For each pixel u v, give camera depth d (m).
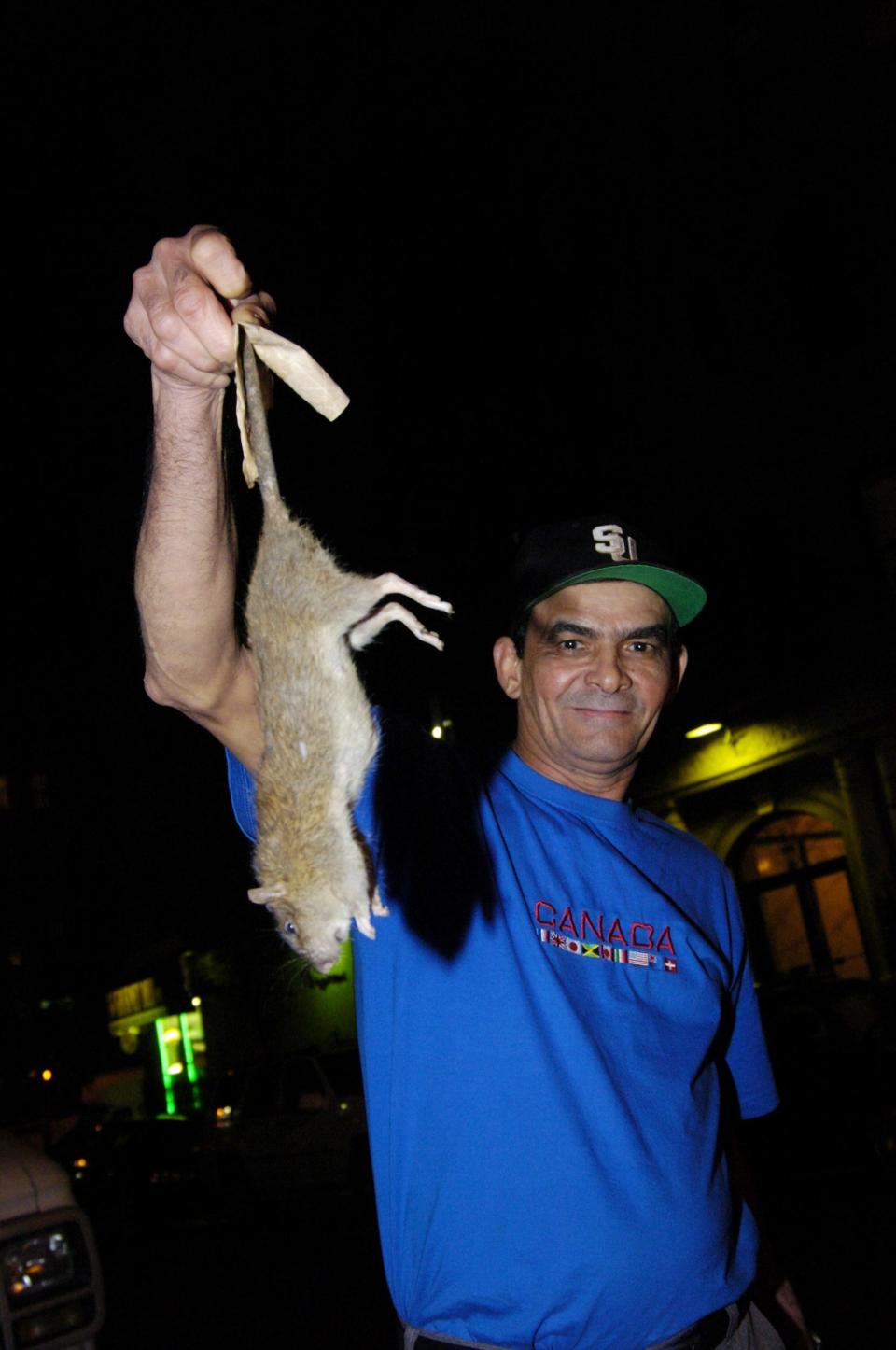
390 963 2.46
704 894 3.04
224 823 30.88
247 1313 9.99
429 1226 2.33
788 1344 2.86
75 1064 35.28
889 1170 9.99
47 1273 3.54
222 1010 32.00
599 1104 2.40
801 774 18.50
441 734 19.58
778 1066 11.44
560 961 2.56
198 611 1.98
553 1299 2.27
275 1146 16.31
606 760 2.99
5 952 35.97
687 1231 2.41
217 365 1.72
